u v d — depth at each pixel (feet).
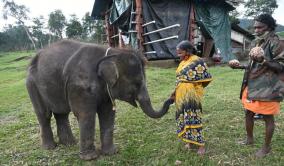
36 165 16.05
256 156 15.05
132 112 23.67
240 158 15.12
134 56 14.78
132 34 46.16
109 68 14.43
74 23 167.32
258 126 18.94
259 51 13.01
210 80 14.90
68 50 16.28
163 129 19.71
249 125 15.87
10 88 40.65
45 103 17.29
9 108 29.71
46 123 17.89
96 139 18.95
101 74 14.65
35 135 20.61
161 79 35.65
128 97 14.97
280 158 14.76
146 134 19.06
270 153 15.26
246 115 15.78
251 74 14.34
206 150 16.11
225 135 17.98
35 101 17.53
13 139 20.26
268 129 14.56
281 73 13.70
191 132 15.23
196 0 48.39
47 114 17.66
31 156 17.07
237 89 29.43
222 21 53.31
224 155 15.48
